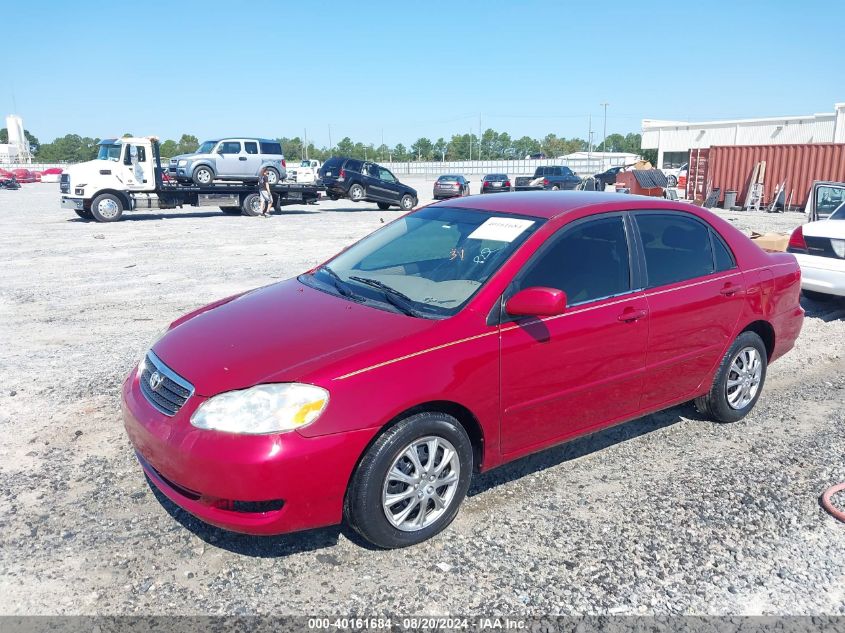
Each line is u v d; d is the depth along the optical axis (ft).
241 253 43.70
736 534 11.50
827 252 25.53
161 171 70.95
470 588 10.01
